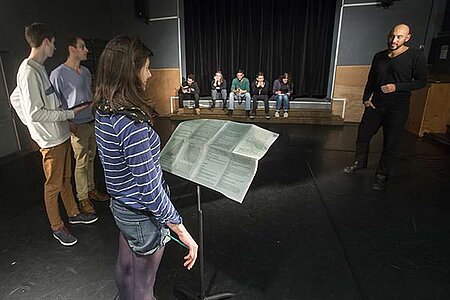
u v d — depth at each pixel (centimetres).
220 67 650
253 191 277
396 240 201
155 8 617
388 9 523
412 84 246
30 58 165
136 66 87
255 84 566
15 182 301
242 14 606
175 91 654
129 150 84
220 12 609
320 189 279
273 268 175
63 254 187
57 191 190
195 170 114
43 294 155
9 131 391
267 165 343
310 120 550
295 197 264
